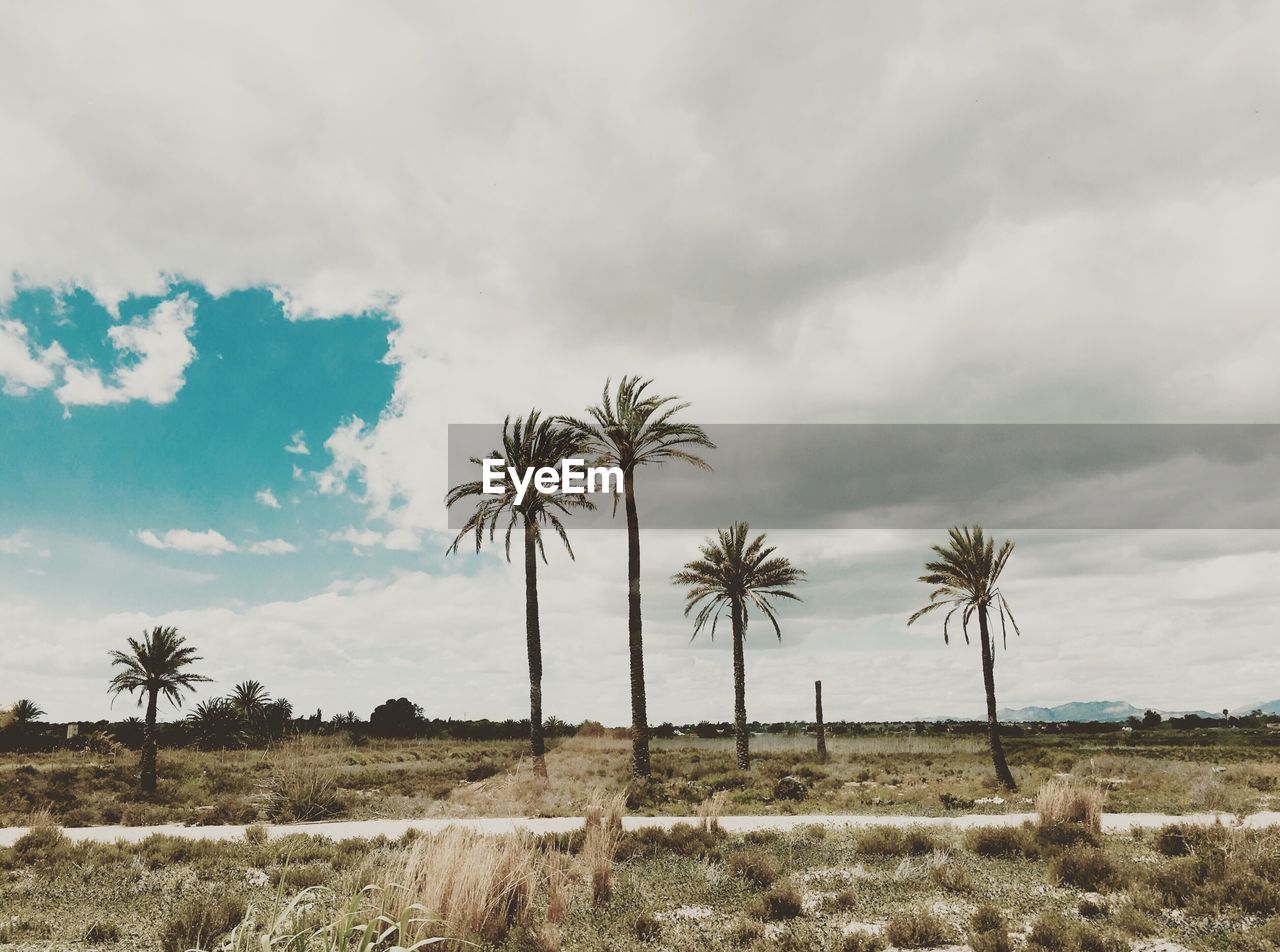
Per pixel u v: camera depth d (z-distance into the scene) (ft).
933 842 44.09
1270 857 30.68
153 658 111.75
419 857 26.30
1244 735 235.81
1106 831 47.44
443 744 194.18
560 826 58.70
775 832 50.52
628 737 146.30
